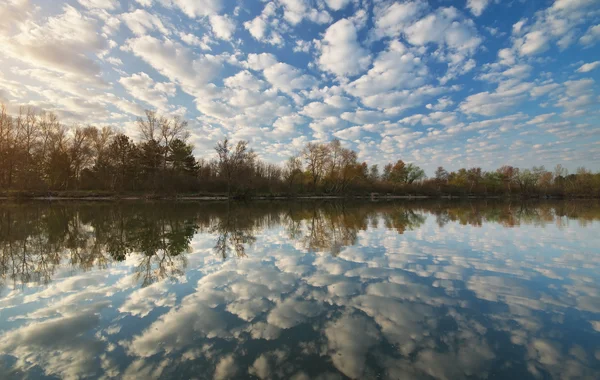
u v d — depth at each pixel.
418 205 48.88
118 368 4.19
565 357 4.54
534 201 67.56
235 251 11.92
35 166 53.47
